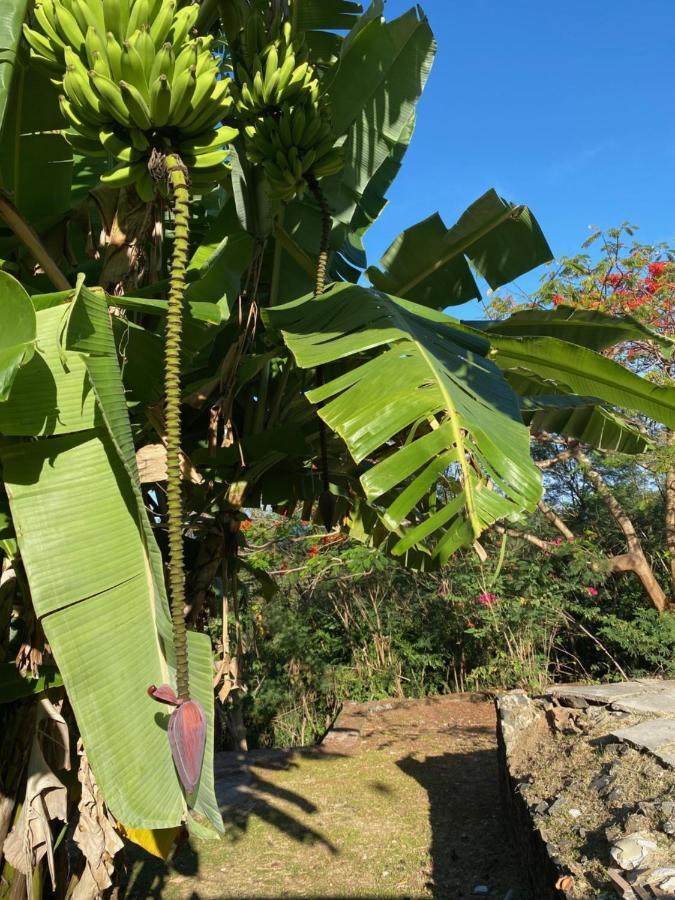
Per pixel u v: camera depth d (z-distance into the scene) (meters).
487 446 1.74
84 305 1.74
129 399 2.56
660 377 8.25
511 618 9.10
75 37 1.83
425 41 3.17
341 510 4.01
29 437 1.80
